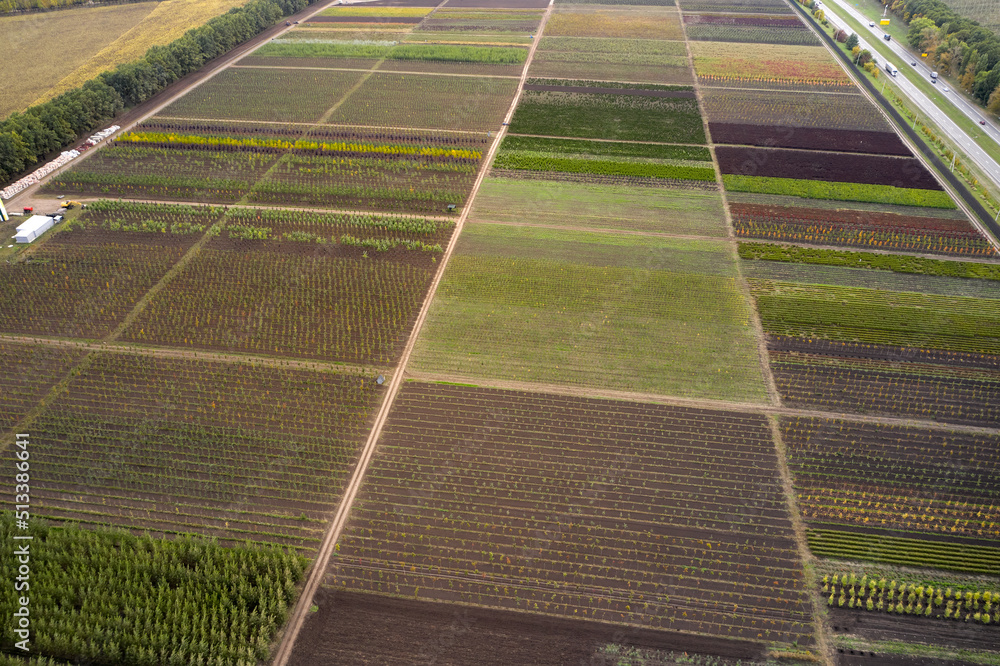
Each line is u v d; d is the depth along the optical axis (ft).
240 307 199.82
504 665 111.45
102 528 132.36
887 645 114.62
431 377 173.88
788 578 125.39
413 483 144.36
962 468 148.66
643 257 224.74
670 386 171.01
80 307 197.57
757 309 199.31
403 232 239.09
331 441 154.81
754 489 143.23
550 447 153.17
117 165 282.15
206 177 273.95
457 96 364.17
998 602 120.37
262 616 113.80
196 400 166.30
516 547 131.13
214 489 142.72
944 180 273.95
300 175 277.64
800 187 269.23
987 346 183.93
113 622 112.98
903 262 220.84
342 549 130.52
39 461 148.15
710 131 323.98
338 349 183.93
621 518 136.87
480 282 211.41
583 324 193.16
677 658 112.68
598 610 120.26
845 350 182.91
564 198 262.67
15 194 256.52
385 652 113.19
